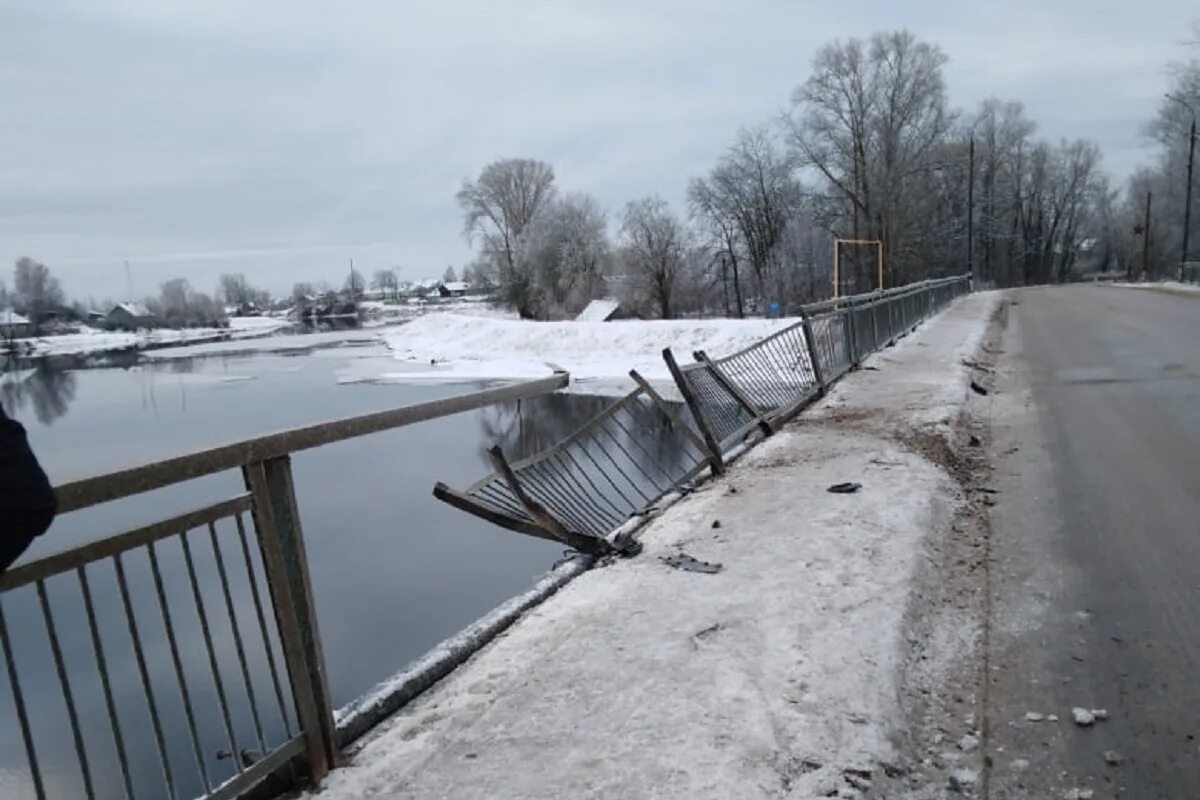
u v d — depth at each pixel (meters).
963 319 22.30
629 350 35.84
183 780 4.86
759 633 3.55
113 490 2.06
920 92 49.91
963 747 2.82
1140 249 71.56
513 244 67.69
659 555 4.70
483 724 2.99
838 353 11.41
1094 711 2.97
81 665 6.38
